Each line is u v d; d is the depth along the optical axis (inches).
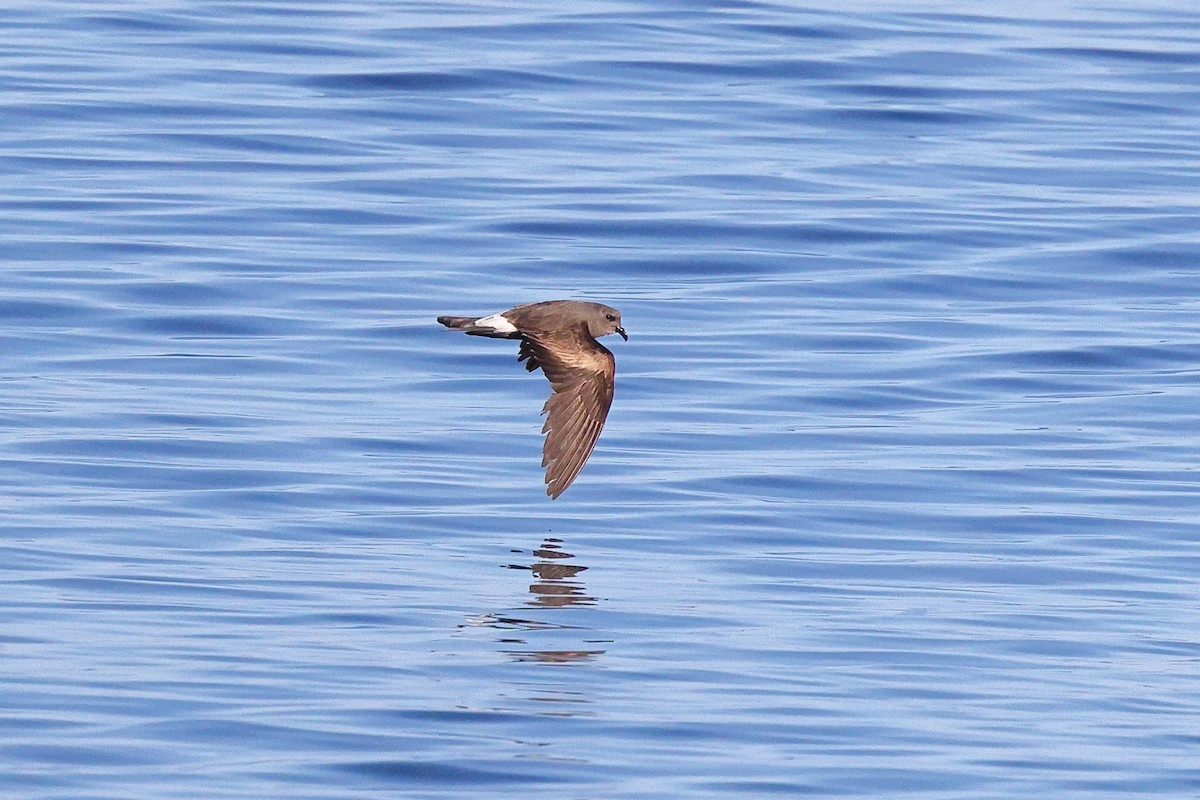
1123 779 454.0
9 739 455.8
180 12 1266.0
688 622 558.3
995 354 834.2
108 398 748.6
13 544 602.2
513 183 1010.1
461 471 693.9
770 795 438.0
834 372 806.5
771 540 636.7
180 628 538.0
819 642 543.5
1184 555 631.8
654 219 964.6
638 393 778.2
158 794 430.3
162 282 866.8
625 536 637.3
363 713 479.2
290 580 582.9
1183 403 788.0
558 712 485.1
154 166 1012.5
